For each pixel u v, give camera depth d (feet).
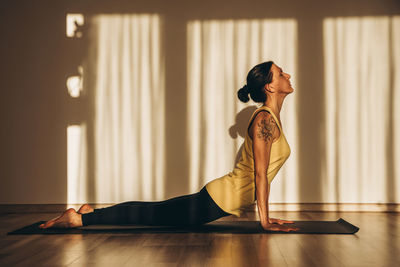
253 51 12.49
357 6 12.35
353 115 12.27
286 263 5.90
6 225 9.95
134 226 9.13
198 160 12.45
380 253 6.53
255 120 8.38
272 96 8.67
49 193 12.62
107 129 12.59
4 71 12.69
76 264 5.94
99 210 8.72
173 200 8.54
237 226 9.10
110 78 12.64
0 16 12.69
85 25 12.71
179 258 6.23
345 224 9.31
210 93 12.50
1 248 7.03
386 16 12.30
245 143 8.70
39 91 12.69
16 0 12.71
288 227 8.41
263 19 12.50
